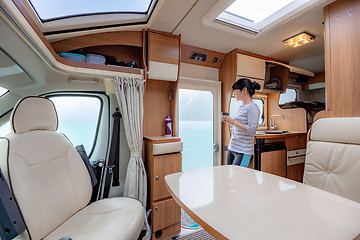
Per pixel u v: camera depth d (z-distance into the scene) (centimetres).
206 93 262
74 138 161
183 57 236
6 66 80
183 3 145
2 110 102
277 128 307
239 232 49
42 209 90
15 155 88
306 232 49
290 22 179
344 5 140
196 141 254
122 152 168
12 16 63
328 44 150
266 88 281
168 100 226
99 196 159
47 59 101
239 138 176
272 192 76
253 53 259
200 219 56
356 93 133
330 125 119
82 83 144
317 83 342
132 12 156
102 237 84
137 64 194
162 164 167
